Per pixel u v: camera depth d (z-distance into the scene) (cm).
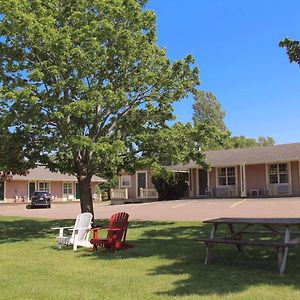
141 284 776
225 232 1427
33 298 704
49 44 1450
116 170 1780
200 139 1738
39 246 1321
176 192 3844
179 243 1251
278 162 3459
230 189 3625
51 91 1470
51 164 1734
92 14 1588
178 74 1775
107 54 1578
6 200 4984
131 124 1728
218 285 745
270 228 1019
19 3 1462
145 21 1716
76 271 913
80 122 1538
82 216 1256
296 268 859
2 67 1539
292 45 1122
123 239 1262
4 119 1437
